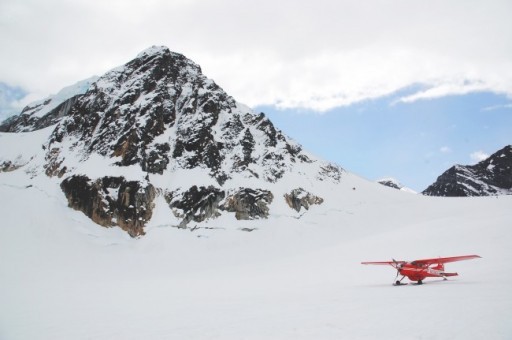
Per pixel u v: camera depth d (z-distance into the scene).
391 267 36.03
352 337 11.59
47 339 14.98
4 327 17.56
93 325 17.08
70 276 43.72
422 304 15.39
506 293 16.09
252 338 12.66
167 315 18.33
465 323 11.71
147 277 44.31
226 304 20.75
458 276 25.47
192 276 42.81
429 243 43.56
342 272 35.25
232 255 57.78
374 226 71.69
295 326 13.73
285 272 39.53
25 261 47.09
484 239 39.66
